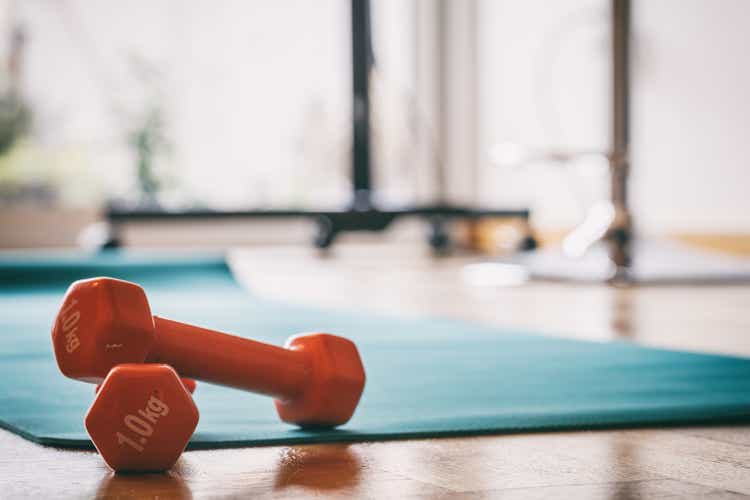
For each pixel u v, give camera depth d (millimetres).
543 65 4785
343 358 1009
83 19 5031
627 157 2873
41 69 5008
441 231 4891
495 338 1679
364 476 898
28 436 992
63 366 896
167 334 935
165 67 5145
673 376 1302
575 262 3854
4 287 3119
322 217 4609
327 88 5309
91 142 5090
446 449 979
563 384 1251
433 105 5438
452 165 5434
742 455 969
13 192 5031
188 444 965
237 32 5215
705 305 2295
